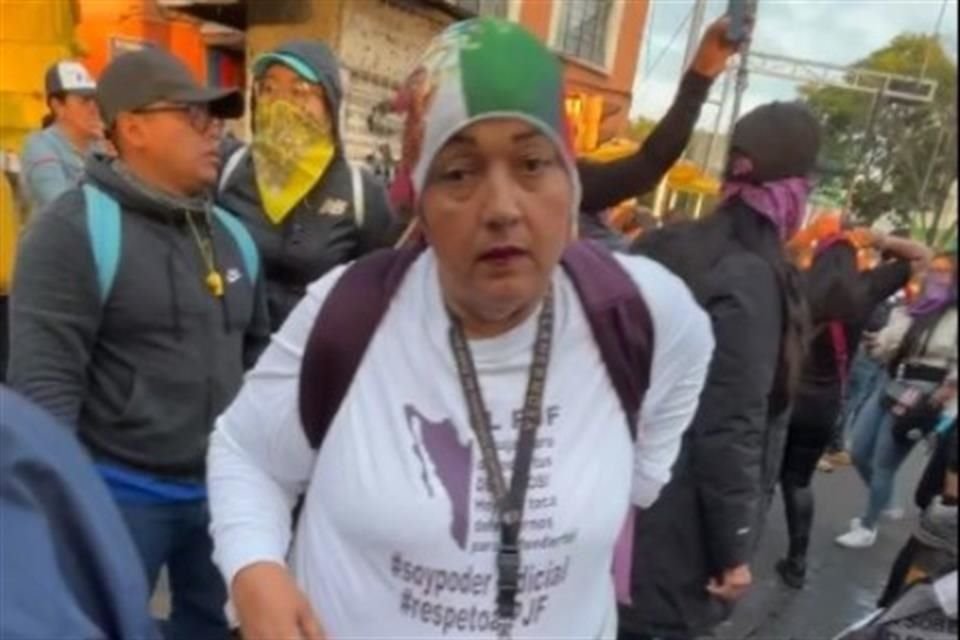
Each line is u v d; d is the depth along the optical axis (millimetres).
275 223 2416
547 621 1094
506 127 962
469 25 1012
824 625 3531
